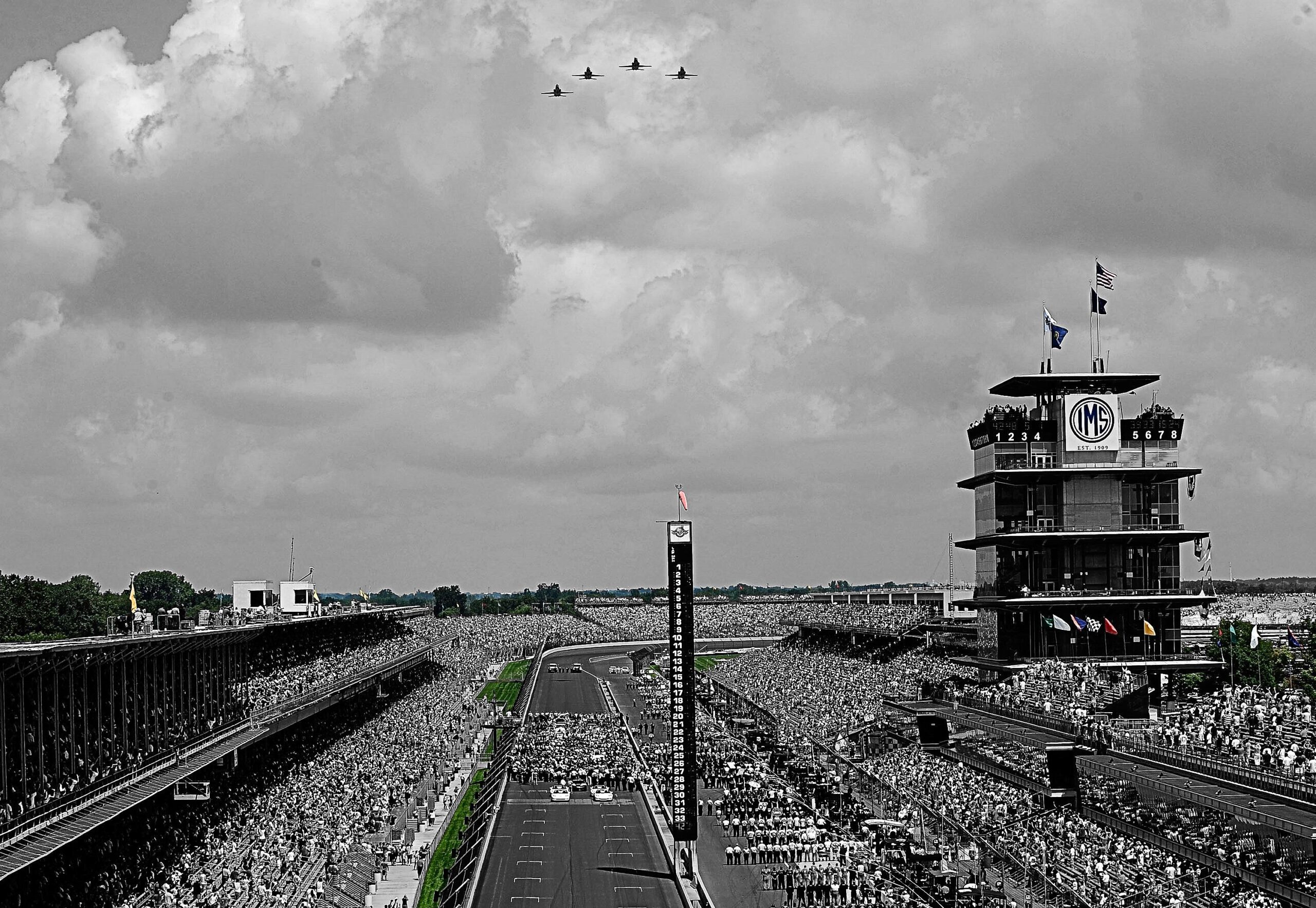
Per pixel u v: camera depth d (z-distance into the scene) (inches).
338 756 7869.1
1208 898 4170.8
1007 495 7652.6
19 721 4079.7
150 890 4596.5
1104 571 7598.4
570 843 6067.9
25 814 3870.6
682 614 6067.9
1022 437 7652.6
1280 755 4817.9
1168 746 5433.1
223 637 5979.3
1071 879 4532.5
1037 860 4766.2
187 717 5821.9
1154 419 7623.0
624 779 7603.4
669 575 6471.5
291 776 7003.0
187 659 5841.5
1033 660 7603.4
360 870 5280.5
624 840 6136.8
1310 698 6545.3
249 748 6998.0
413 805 6835.6
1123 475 7623.0
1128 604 7539.4
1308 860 4151.1
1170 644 7677.2
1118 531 7485.2
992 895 4586.6
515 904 4945.9
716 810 6515.8
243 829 5669.3
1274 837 4355.3
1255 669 7805.1
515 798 7278.5
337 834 5753.0
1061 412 7632.9
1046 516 7637.8
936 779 6353.3
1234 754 5027.1
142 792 4690.0
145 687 5285.4
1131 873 4505.4
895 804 6141.7
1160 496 7632.9
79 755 4574.3
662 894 5078.7
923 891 4628.4
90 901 4301.2
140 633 5241.1
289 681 7598.4
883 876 4938.5
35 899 4069.9
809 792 6801.2
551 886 5226.4
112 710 4906.5
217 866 5034.5
